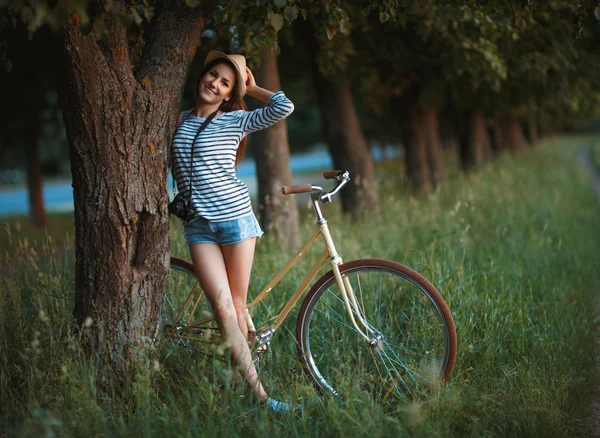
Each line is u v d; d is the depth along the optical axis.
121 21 3.17
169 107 3.49
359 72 10.27
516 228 8.28
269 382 3.65
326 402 3.44
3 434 3.02
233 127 3.52
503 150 29.62
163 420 3.15
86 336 3.50
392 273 3.66
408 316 4.18
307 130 45.00
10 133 16.50
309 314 3.84
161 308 3.71
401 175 14.43
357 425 3.12
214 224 3.50
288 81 12.44
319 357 4.00
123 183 3.38
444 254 5.75
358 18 5.93
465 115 19.19
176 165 3.56
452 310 4.46
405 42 8.43
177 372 3.78
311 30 8.14
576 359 4.24
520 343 4.31
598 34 8.28
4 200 36.41
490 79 7.84
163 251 3.60
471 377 3.86
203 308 4.12
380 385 3.71
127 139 3.37
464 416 3.42
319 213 3.73
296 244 6.96
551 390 3.71
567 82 10.11
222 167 3.48
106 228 3.40
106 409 3.33
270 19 3.59
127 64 3.37
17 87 11.14
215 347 3.75
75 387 3.25
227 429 3.07
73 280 4.75
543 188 13.95
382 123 26.14
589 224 9.92
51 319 3.86
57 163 53.16
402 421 3.30
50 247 5.27
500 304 4.68
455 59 7.71
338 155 10.37
